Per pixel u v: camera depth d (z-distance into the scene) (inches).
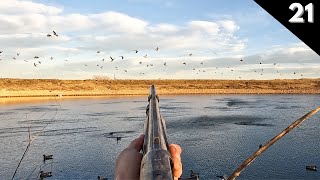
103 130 1860.2
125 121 2206.0
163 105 3403.1
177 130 1792.6
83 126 2009.1
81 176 1090.1
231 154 1280.8
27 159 1284.4
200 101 4079.7
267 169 1084.5
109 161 1250.0
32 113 2687.0
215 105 3353.8
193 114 2496.3
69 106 3484.3
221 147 1397.6
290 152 1302.9
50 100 4569.4
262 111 2652.6
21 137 1676.9
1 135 1731.1
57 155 1337.4
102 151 1393.9
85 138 1648.6
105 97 5452.8
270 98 4596.5
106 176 1081.4
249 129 1807.3
